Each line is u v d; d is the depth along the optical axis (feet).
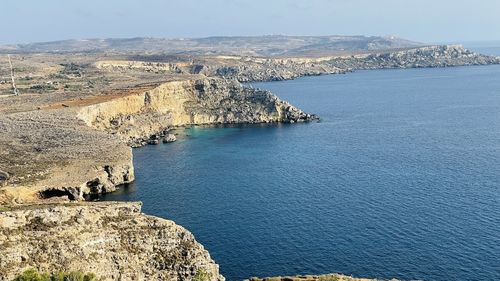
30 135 471.21
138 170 469.57
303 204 362.12
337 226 318.04
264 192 394.73
